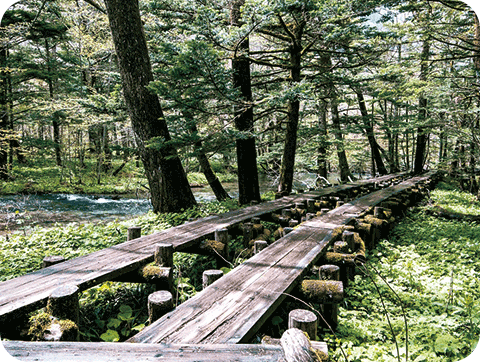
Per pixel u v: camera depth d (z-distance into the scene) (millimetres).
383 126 13898
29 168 20203
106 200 14766
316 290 2846
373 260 5113
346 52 9086
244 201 9016
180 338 1922
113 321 2936
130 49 7164
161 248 3455
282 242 4004
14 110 16469
